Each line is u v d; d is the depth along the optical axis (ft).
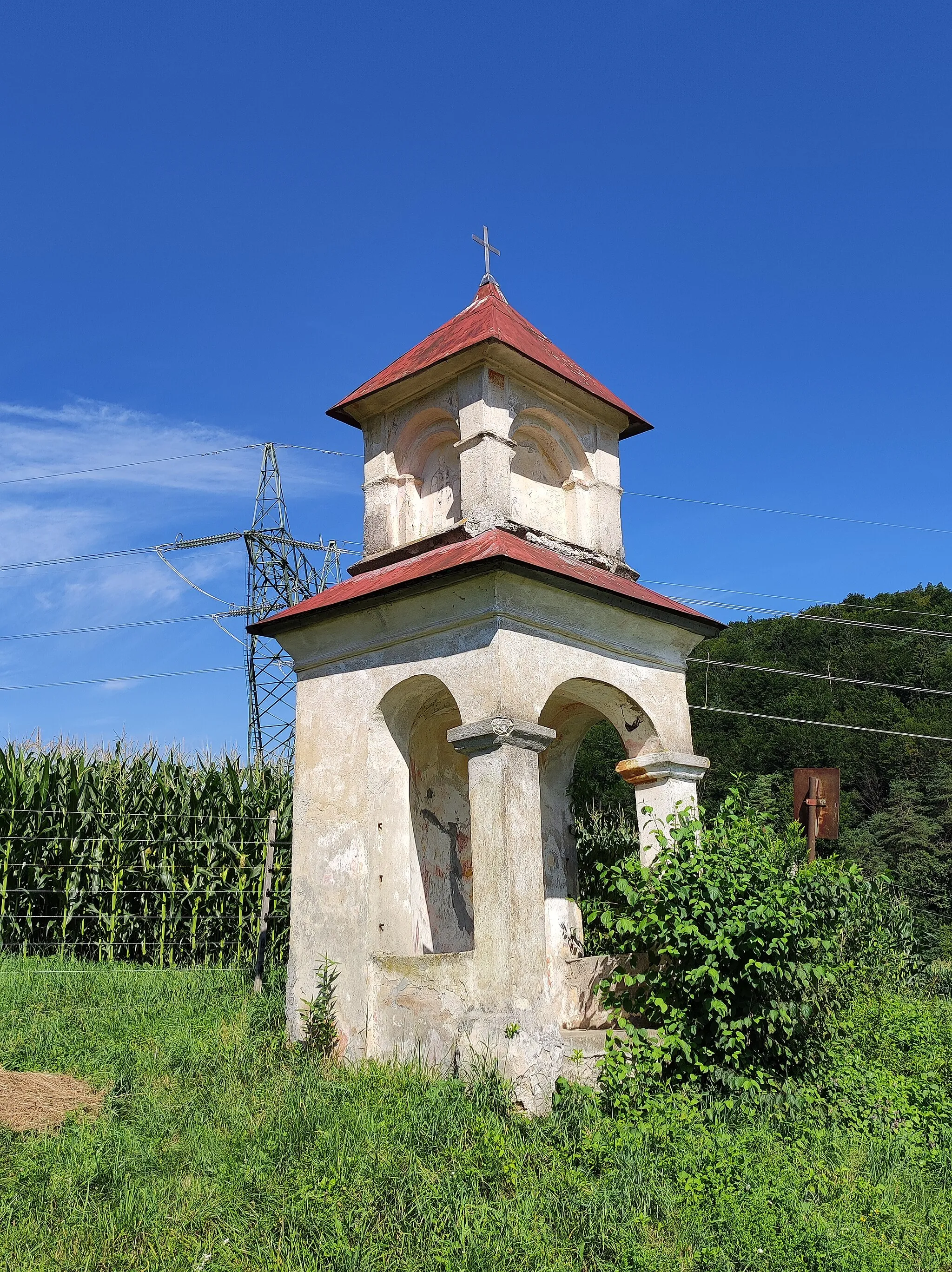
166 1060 28.19
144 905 46.62
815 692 138.51
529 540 31.81
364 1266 17.43
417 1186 20.25
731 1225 19.01
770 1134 23.62
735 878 27.35
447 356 32.45
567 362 36.40
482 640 28.35
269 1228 18.90
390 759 31.32
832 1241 18.28
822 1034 29.45
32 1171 20.58
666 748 32.68
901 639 144.77
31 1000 34.32
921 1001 42.68
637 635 32.76
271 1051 29.53
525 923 26.27
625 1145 22.44
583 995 33.88
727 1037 25.98
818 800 45.52
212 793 50.34
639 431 37.68
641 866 29.68
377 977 29.25
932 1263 18.48
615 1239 18.79
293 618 32.73
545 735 28.02
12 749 47.88
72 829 46.60
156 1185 20.52
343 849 31.01
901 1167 23.16
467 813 35.29
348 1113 23.65
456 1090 24.71
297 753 33.24
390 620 30.91
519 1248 18.34
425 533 35.17
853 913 39.52
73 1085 26.14
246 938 48.19
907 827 119.65
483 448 31.78
